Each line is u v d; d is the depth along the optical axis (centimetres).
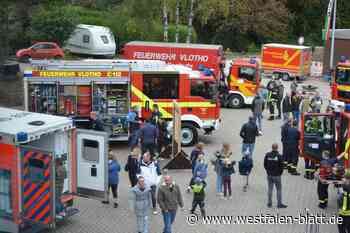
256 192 1783
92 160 1462
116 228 1455
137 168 1552
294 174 1981
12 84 3170
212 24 6406
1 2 2816
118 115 2202
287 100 2675
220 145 2344
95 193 1472
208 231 1459
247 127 2005
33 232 1344
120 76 2186
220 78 3216
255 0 6281
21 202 1291
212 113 2294
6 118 1404
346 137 1733
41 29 4353
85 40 4547
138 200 1351
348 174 1374
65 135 1417
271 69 4541
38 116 1434
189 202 1662
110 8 5050
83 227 1452
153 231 1437
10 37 3422
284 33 6712
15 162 1277
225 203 1670
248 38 6650
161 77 2222
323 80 4606
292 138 1952
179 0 4431
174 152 2039
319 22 7288
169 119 2252
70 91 2164
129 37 4891
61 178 1347
